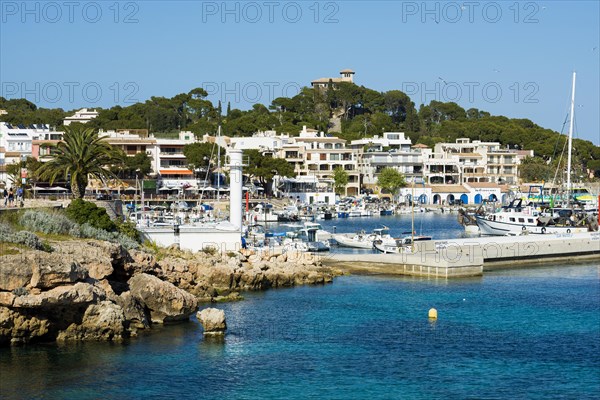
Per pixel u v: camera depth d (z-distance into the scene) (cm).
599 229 14512
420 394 5462
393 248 12531
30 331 6109
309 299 8469
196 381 5584
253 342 6588
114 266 7238
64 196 13400
